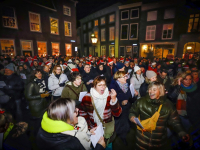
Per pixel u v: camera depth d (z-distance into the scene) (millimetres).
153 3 18344
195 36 16234
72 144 1031
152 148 1771
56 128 1050
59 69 3434
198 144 2086
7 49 13281
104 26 24375
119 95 2996
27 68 5891
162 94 1693
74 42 20172
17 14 13672
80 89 2729
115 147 2674
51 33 17109
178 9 16875
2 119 1265
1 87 3178
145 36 19844
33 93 3076
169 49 18594
